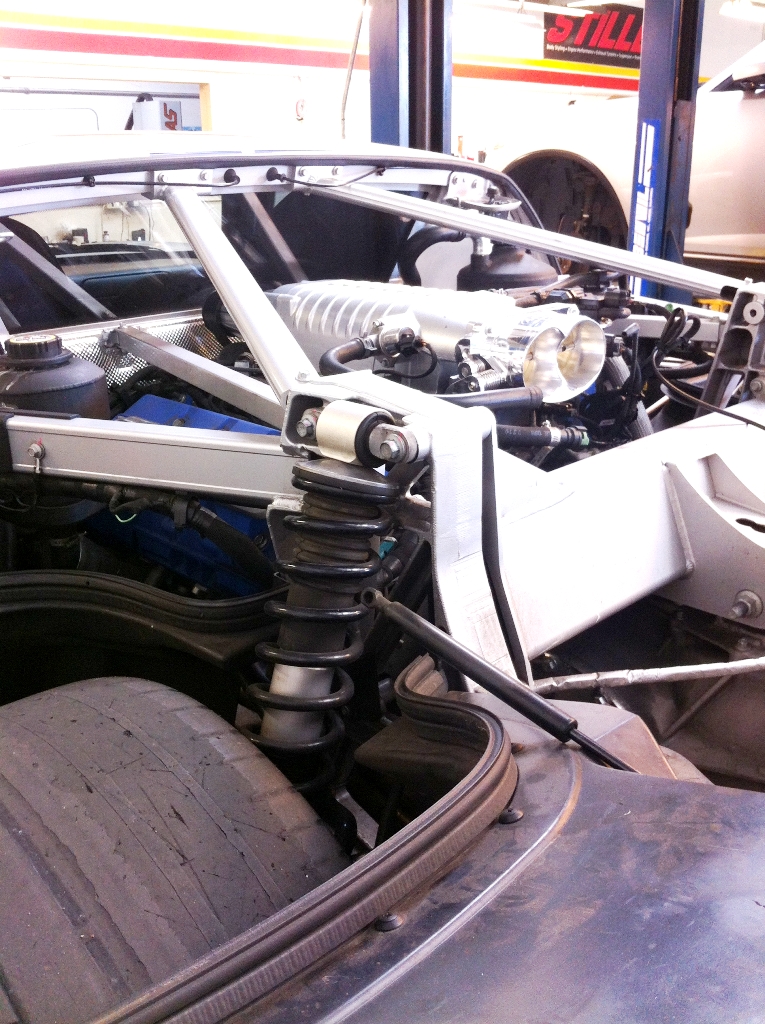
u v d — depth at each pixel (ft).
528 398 5.05
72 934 2.60
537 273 8.58
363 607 3.71
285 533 4.20
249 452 4.42
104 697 3.51
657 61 15.15
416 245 8.77
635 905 2.36
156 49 22.67
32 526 5.34
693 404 6.61
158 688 3.66
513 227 7.32
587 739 3.26
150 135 6.63
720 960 2.15
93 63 21.75
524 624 4.47
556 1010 2.08
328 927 2.34
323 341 6.63
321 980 2.25
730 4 36.68
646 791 2.88
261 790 3.23
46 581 4.81
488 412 3.87
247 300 5.32
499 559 4.03
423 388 5.82
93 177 5.62
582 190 18.99
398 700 3.69
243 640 4.40
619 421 6.97
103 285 7.18
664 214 16.08
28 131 6.66
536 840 2.69
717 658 5.33
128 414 6.01
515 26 29.58
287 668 3.77
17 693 5.21
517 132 19.58
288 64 25.18
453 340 5.64
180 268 7.59
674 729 5.27
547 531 4.71
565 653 5.57
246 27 24.07
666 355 8.07
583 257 7.27
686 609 5.54
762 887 2.36
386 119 13.25
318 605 3.67
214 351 7.32
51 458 4.91
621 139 17.70
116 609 4.68
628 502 5.16
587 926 2.31
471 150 29.32
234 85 24.34
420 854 2.58
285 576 3.74
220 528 4.73
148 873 2.79
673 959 2.17
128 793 3.02
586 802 2.87
